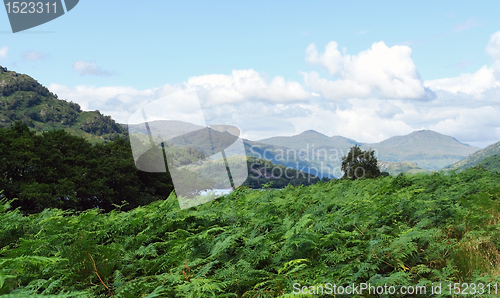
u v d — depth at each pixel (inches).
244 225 201.2
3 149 1062.4
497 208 218.5
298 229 153.1
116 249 146.8
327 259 145.3
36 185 1018.7
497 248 167.6
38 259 101.1
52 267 136.5
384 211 207.9
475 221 192.9
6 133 1169.4
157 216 206.8
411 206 221.9
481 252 160.7
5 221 230.8
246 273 136.6
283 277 129.9
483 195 214.4
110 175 1211.9
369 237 170.7
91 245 143.6
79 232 166.4
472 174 399.2
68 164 1224.8
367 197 253.8
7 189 986.7
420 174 409.1
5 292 117.3
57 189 1056.8
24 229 225.9
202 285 115.3
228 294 119.1
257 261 147.2
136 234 201.6
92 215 198.7
